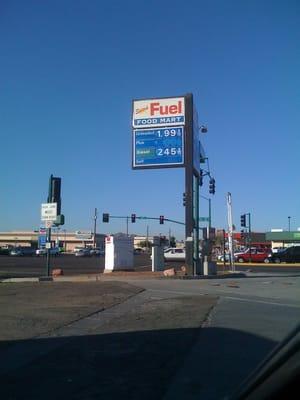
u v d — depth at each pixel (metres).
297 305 17.89
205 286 25.66
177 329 12.73
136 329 12.74
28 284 25.69
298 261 61.16
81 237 168.38
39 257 84.12
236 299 19.70
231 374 8.36
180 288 24.41
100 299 18.95
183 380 8.05
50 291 21.83
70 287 23.86
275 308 16.95
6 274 34.69
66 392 7.47
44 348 10.52
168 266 48.06
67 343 11.04
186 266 33.09
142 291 22.56
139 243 169.88
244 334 12.00
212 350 10.24
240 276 34.75
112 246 36.84
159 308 16.69
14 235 175.00
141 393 7.40
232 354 9.86
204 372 8.52
